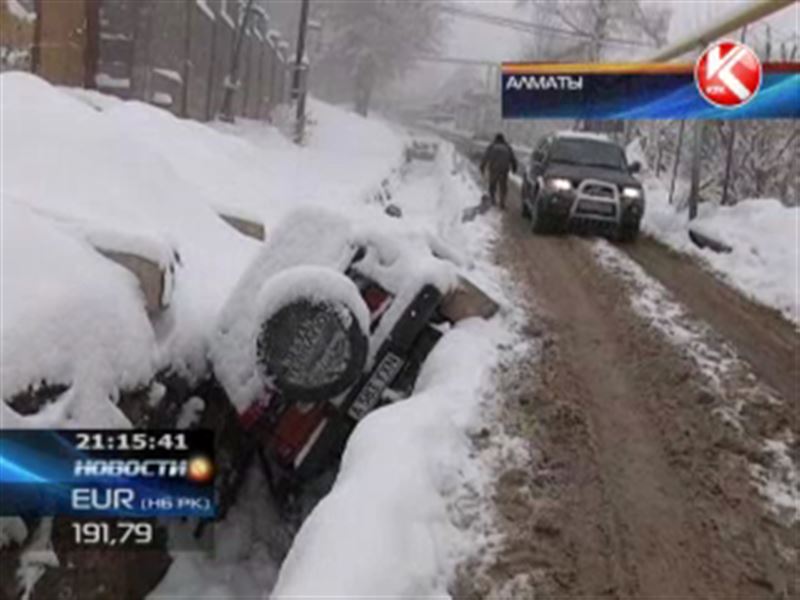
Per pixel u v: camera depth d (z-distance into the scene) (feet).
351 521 13.96
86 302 17.58
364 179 76.79
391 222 28.48
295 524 22.22
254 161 53.83
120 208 24.45
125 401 18.17
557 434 19.75
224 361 21.29
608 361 25.76
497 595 13.62
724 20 46.75
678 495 17.37
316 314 19.10
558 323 29.50
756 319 32.37
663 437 20.20
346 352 19.24
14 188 22.03
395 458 16.34
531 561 14.57
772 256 40.57
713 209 53.06
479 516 15.79
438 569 13.92
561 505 16.52
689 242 49.78
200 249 26.81
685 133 74.79
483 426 19.47
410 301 21.21
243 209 33.09
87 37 55.62
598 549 15.12
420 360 23.40
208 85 86.22
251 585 20.44
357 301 19.31
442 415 19.01
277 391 19.63
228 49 94.38
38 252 17.71
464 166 110.93
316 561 13.07
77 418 16.30
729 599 13.96
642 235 54.95
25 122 25.26
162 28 67.05
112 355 17.69
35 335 15.94
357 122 171.32
